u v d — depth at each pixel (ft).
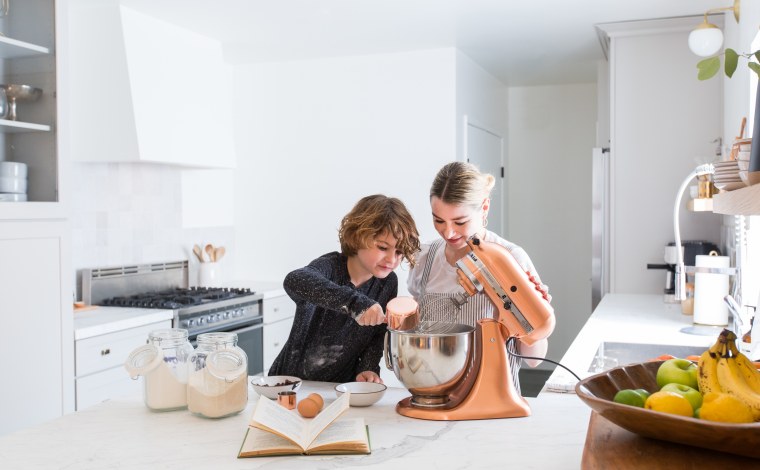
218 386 4.85
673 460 3.65
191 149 12.57
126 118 11.24
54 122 9.43
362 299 5.32
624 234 13.55
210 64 13.30
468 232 6.16
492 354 4.93
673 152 13.21
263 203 15.98
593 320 10.45
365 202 5.96
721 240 12.76
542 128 19.27
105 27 11.30
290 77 15.55
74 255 11.91
